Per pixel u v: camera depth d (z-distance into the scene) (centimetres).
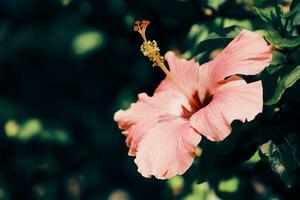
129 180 652
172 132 344
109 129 646
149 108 372
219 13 425
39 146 657
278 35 349
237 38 353
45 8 623
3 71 651
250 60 342
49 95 651
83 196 662
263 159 339
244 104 326
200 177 363
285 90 347
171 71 381
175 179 500
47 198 664
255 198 417
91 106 646
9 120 648
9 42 642
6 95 657
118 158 652
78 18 604
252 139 352
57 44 620
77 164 658
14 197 667
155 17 471
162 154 336
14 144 661
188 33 429
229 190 417
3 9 641
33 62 647
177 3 435
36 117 648
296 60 369
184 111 364
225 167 359
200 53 381
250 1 421
